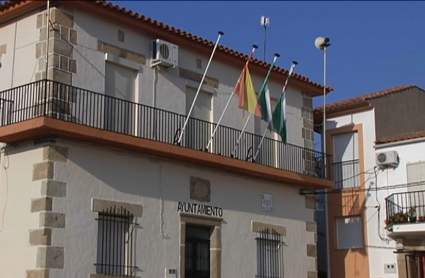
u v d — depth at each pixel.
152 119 19.09
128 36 19.05
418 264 23.05
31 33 17.75
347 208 25.30
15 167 17.17
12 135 16.62
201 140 20.53
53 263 16.05
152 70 19.52
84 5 17.72
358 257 24.73
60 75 17.12
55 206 16.36
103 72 18.20
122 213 17.78
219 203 20.53
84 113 17.44
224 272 20.20
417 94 26.72
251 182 21.78
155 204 18.66
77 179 16.92
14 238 16.69
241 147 21.70
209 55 21.30
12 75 17.95
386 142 24.44
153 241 18.38
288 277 22.25
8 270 16.61
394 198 23.80
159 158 19.00
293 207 23.11
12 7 17.91
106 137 17.08
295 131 24.00
